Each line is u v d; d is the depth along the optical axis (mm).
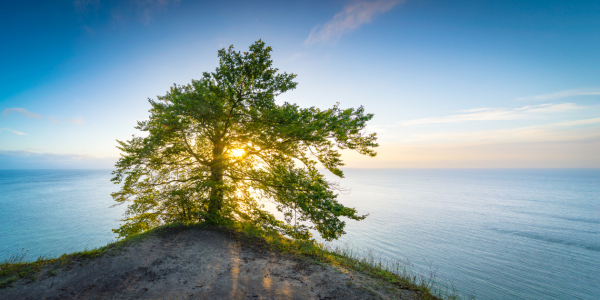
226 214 12406
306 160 11703
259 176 12672
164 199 11234
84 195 120312
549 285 40000
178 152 11680
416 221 84188
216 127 11305
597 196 176125
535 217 100938
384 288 7430
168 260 8422
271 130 10547
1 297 5312
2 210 81125
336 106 10578
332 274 8242
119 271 7273
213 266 8344
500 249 59000
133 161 10492
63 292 5891
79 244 46844
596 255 56000
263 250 10391
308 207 10523
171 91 12000
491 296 34781
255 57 10508
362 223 75438
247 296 6523
